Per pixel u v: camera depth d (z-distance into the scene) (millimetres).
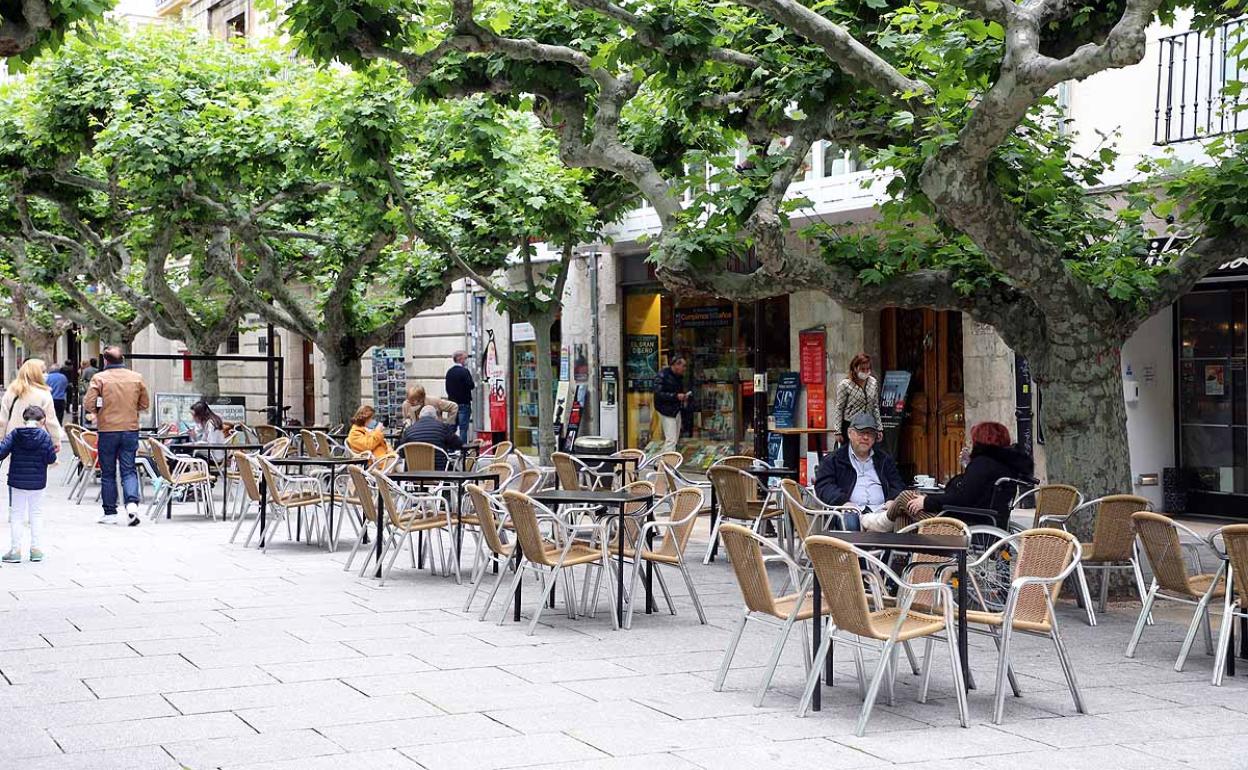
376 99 15211
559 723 6473
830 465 10469
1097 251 10523
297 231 20984
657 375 22641
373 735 6238
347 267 19781
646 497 9680
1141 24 7590
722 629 9086
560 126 12492
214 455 18859
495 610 9867
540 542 9016
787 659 8070
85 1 8141
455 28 10734
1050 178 10078
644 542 9836
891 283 10648
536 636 8812
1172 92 14398
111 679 7441
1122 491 10266
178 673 7598
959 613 6785
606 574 11594
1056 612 9703
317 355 32625
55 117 18469
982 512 8984
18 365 55094
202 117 17641
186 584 11062
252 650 8281
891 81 9531
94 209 22734
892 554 8680
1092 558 9250
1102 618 9492
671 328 22391
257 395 35156
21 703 6883
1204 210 10242
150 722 6488
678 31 10695
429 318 28250
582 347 23984
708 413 21547
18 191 20734
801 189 17656
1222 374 15602
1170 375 16094
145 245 21500
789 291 10836
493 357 26547
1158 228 14117
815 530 9586
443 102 15477
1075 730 6387
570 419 23953
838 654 8273
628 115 15852
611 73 11344
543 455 17688
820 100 10820
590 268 23203
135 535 14609
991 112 8383
